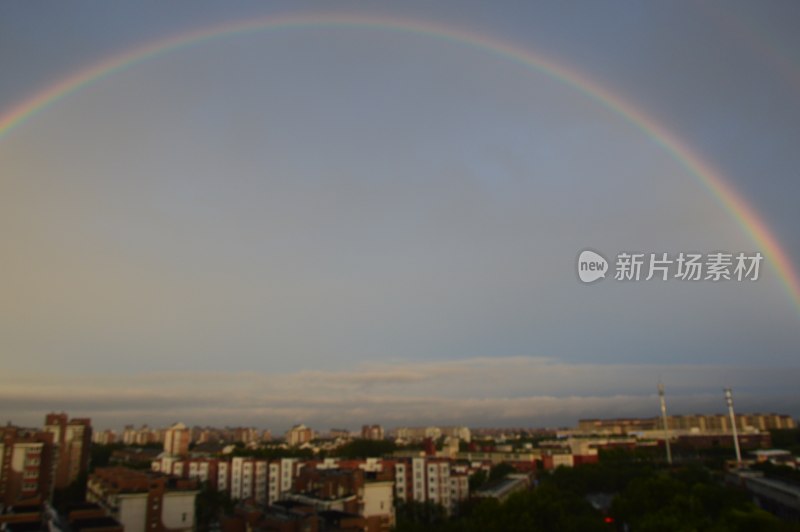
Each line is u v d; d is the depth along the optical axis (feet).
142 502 273.33
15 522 230.68
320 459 533.14
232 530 243.60
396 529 235.61
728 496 271.90
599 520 250.37
